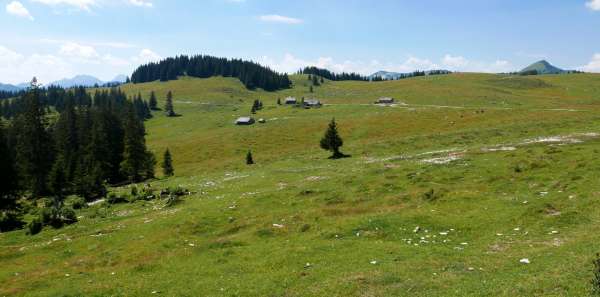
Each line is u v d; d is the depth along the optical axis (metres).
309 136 121.12
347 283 19.59
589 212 25.38
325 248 26.02
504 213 28.73
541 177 36.62
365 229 29.42
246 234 32.12
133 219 42.31
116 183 91.50
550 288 15.76
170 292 21.42
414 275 19.73
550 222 25.28
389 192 40.75
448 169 45.88
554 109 113.75
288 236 30.59
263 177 59.31
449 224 28.33
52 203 58.25
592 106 121.50
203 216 38.41
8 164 53.94
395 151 76.06
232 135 134.38
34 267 29.47
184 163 112.12
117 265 27.81
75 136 100.50
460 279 18.44
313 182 50.16
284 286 20.48
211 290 21.19
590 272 16.53
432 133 92.81
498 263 20.14
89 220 44.78
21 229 45.50
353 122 128.00
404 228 28.66
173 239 32.72
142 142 97.94
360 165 59.66
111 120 100.75
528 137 67.94
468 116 114.00
